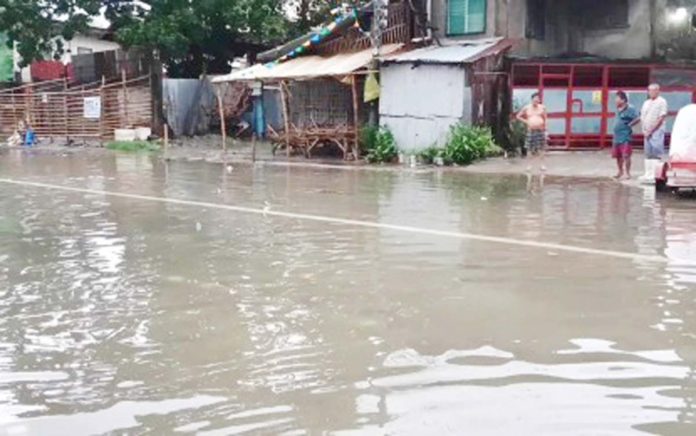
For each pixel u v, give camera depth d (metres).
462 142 19.81
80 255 8.71
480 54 20.47
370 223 10.78
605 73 22.33
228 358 5.16
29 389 4.66
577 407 4.27
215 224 10.86
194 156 25.03
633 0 22.45
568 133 22.41
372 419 4.14
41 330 5.84
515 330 5.70
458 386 4.60
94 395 4.56
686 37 22.92
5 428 4.12
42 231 10.37
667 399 4.38
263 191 14.92
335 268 7.86
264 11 32.53
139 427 4.11
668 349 5.24
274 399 4.45
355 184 16.03
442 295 6.74
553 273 7.54
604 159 20.16
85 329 5.86
